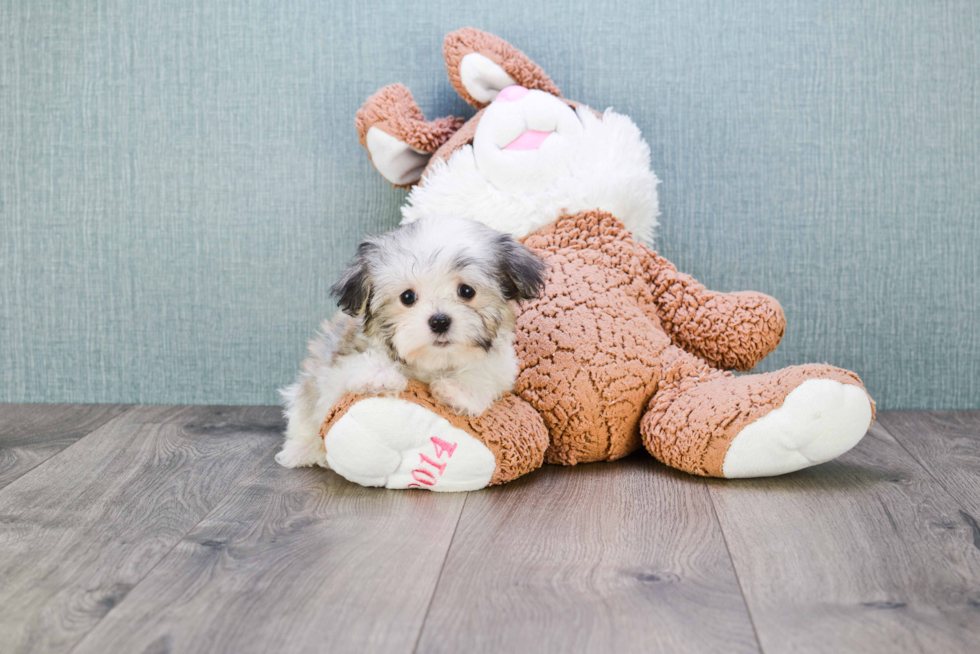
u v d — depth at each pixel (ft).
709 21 6.34
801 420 4.46
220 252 6.64
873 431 5.86
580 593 3.25
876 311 6.51
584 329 5.02
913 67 6.33
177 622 3.02
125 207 6.63
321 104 6.50
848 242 6.47
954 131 6.37
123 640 2.88
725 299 5.41
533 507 4.28
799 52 6.34
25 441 5.62
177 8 6.44
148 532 3.93
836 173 6.42
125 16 6.46
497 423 4.50
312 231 6.61
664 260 5.62
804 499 4.38
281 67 6.48
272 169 6.57
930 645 2.85
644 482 4.71
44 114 6.56
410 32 6.43
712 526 3.99
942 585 3.32
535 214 5.45
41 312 6.74
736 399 4.65
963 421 6.15
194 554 3.65
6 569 3.49
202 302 6.69
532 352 4.99
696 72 6.38
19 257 6.70
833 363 6.55
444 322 4.13
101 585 3.33
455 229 4.44
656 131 6.44
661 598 3.21
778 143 6.41
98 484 4.69
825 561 3.56
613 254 5.43
